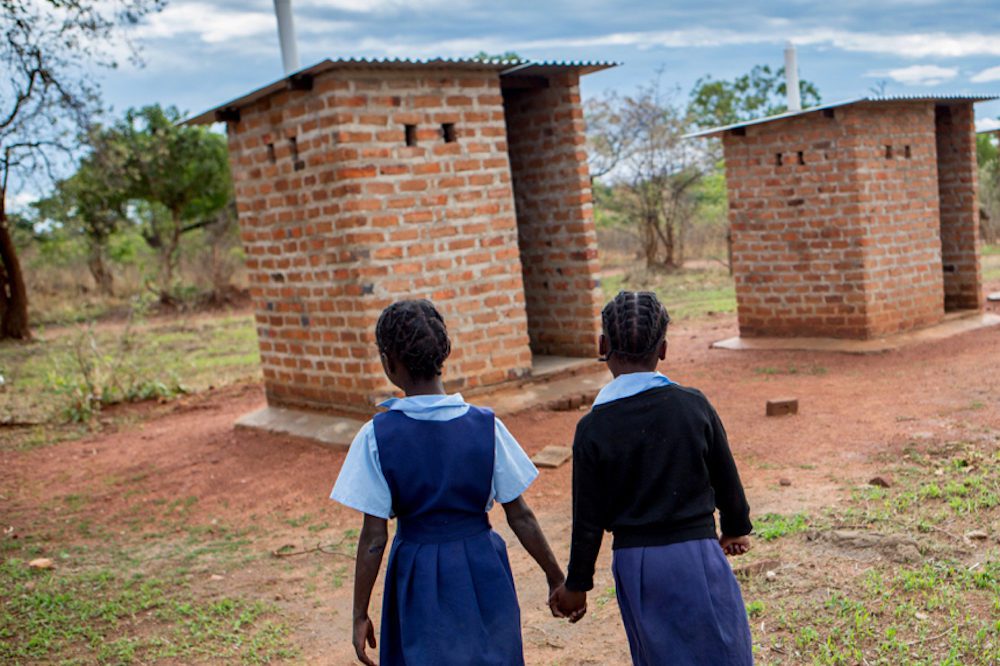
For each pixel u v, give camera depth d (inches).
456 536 117.1
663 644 110.3
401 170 319.3
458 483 116.2
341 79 306.5
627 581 113.7
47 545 259.9
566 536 225.6
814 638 159.0
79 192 941.8
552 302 394.3
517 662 116.0
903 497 221.3
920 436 274.7
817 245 452.1
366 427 119.1
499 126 343.0
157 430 398.0
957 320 484.7
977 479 227.3
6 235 810.2
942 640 154.3
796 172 454.6
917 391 335.0
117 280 1182.9
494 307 343.6
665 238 999.0
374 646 121.0
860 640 157.3
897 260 453.1
